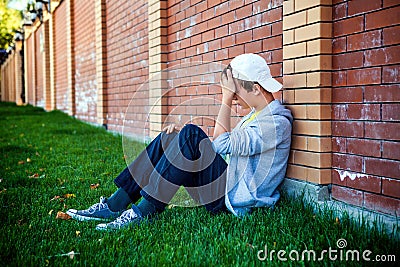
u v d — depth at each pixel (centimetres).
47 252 245
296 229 265
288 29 324
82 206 349
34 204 354
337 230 253
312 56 300
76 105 1403
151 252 244
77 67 1356
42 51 2183
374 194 266
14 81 3544
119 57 889
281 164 317
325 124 297
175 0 576
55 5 1719
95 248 249
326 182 300
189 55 538
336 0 291
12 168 528
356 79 277
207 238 259
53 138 851
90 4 1138
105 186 422
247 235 261
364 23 270
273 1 361
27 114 1698
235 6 426
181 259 230
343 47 287
